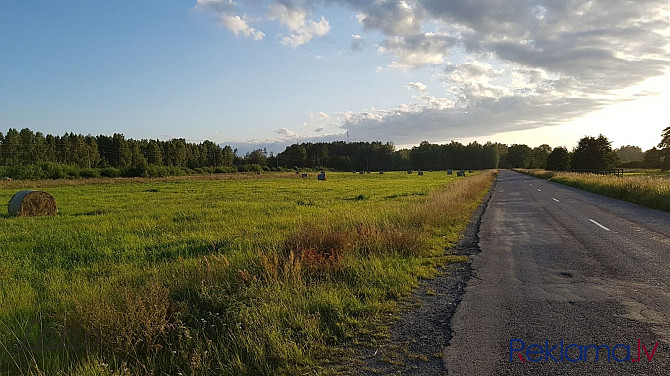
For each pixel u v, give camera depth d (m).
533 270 7.48
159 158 122.00
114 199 25.97
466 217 15.34
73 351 4.12
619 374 3.65
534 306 5.50
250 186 40.75
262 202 22.27
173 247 9.64
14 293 6.27
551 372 3.72
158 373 3.91
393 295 6.05
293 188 36.56
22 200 17.75
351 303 5.47
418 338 4.57
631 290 6.07
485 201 23.36
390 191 31.25
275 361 4.04
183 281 6.15
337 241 8.18
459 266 7.97
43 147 107.56
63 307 5.37
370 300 5.70
